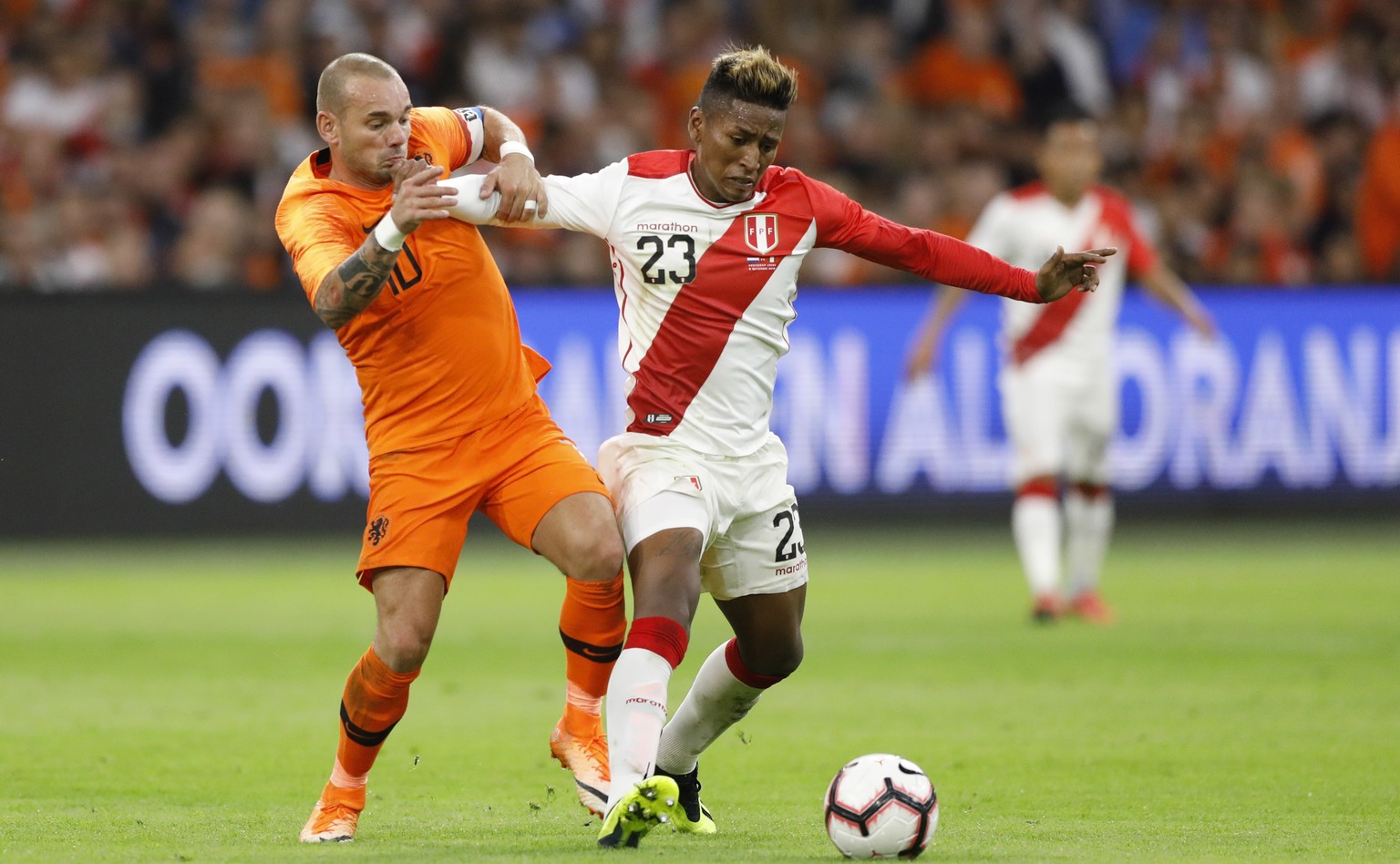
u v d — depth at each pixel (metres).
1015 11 65.50
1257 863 15.35
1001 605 38.97
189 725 24.78
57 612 37.72
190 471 48.06
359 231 17.00
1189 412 52.03
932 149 61.41
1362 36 68.62
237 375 48.09
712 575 17.19
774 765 21.77
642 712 15.68
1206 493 52.16
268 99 58.12
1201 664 30.20
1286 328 52.59
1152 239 60.25
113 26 59.62
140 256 54.34
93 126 57.47
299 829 17.42
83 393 47.53
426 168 16.02
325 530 48.47
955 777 20.64
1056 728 24.27
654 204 16.91
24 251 53.53
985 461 51.47
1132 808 18.59
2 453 47.25
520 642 33.81
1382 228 61.25
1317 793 19.50
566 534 16.94
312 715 25.70
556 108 60.56
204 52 59.72
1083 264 17.27
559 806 19.02
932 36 64.50
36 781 20.59
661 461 16.78
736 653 17.20
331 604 39.09
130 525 47.81
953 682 28.55
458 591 42.28
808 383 50.59
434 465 17.06
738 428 16.95
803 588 17.25
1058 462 36.69
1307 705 26.12
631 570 16.52
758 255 16.86
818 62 64.19
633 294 17.14
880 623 35.97
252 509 48.22
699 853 15.61
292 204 17.02
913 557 48.88
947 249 17.39
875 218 17.39
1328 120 65.06
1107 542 52.84
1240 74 66.69
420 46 61.53
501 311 17.50
